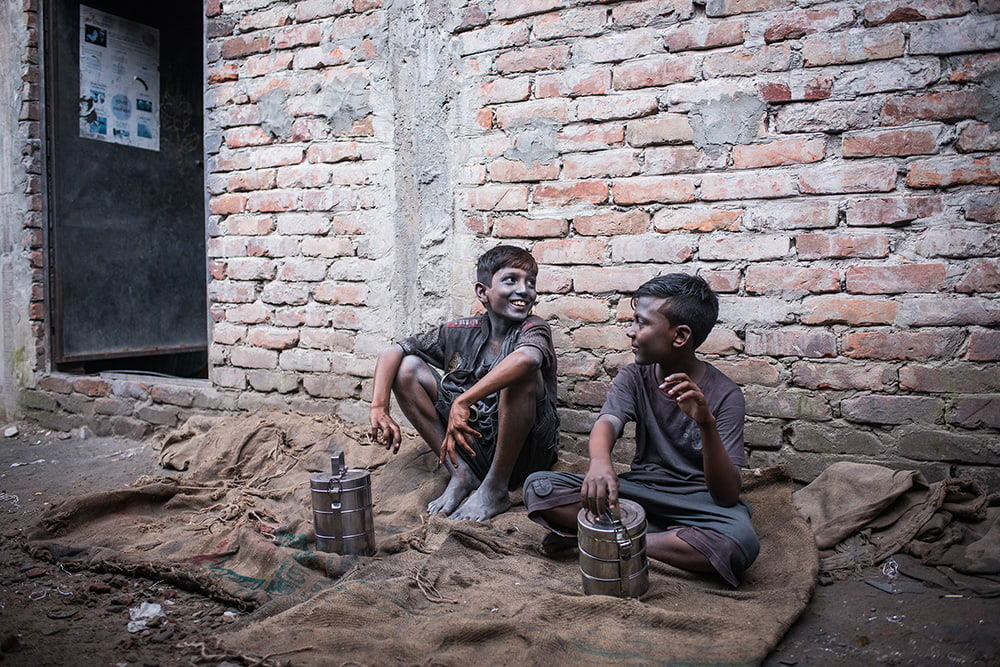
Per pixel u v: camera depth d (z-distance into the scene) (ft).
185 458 10.87
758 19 8.78
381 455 10.23
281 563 7.09
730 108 8.95
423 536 7.92
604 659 5.50
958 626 6.00
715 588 6.75
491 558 7.43
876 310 8.47
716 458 6.57
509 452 8.35
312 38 11.43
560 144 9.86
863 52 8.36
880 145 8.35
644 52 9.33
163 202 15.24
